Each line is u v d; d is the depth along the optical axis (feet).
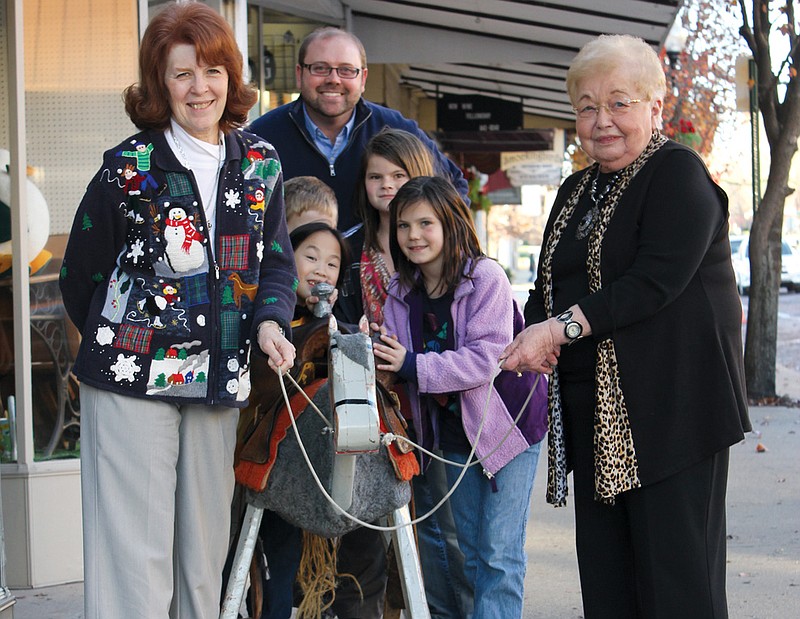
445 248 13.00
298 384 11.47
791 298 112.47
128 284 11.04
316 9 31.83
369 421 9.75
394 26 36.78
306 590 11.87
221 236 11.21
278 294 11.16
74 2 19.27
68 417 18.72
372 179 14.29
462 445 13.08
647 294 10.36
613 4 31.09
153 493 10.97
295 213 13.78
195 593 11.37
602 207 11.03
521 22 34.30
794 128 39.65
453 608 14.17
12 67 18.17
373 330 12.76
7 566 17.93
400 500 11.13
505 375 12.96
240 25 23.38
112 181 10.96
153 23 11.10
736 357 10.78
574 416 11.22
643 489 10.58
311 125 17.10
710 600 10.55
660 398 10.53
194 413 11.29
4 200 18.21
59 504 18.17
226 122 11.55
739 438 10.49
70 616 16.17
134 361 10.89
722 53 50.67
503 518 12.89
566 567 18.42
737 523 21.12
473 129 52.01
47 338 18.70
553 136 51.88
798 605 15.99
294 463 11.06
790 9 40.04
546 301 11.57
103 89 19.36
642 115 10.85
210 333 11.07
